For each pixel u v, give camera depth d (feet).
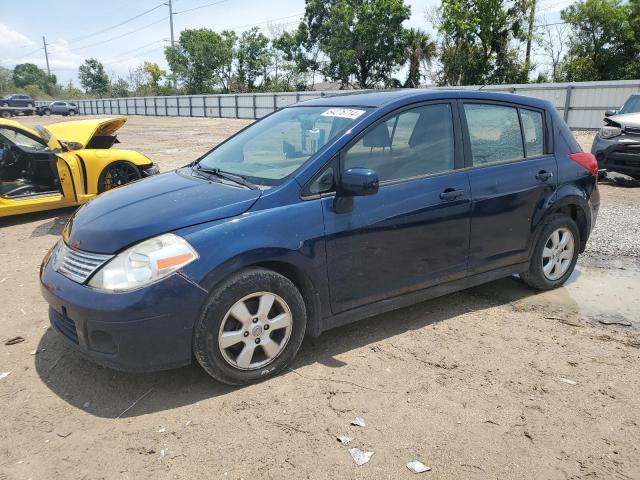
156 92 240.32
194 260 9.49
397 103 12.17
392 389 10.45
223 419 9.52
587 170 15.40
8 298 15.44
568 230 15.28
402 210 11.73
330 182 11.09
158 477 8.13
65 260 10.34
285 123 13.52
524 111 14.51
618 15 118.93
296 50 174.29
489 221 13.33
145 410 9.83
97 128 25.66
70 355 11.89
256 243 9.96
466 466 8.32
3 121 23.72
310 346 12.23
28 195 24.25
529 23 120.16
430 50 142.51
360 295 11.60
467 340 12.52
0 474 8.26
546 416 9.59
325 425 9.33
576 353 11.91
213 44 215.10
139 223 9.90
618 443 8.87
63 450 8.79
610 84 75.66
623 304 14.64
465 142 13.07
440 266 12.74
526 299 14.98
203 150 56.34
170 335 9.44
